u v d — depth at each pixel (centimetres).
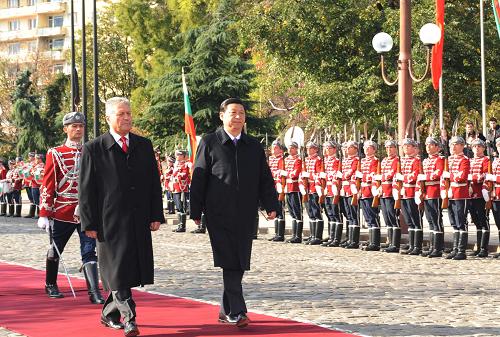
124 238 1198
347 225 2636
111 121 1220
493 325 1287
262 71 5884
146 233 1216
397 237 2483
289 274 1927
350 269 2031
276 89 5231
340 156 2969
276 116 5922
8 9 13600
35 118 7750
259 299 1548
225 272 1258
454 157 2308
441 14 2769
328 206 2683
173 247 2578
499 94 4472
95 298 1481
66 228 1533
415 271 1997
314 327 1255
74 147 1532
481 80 4309
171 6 7744
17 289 1680
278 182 2838
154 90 6000
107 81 8919
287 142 3478
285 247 2636
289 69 4550
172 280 1812
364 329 1248
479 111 4462
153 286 1722
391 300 1537
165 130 5947
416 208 2395
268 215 1273
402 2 2692
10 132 9138
